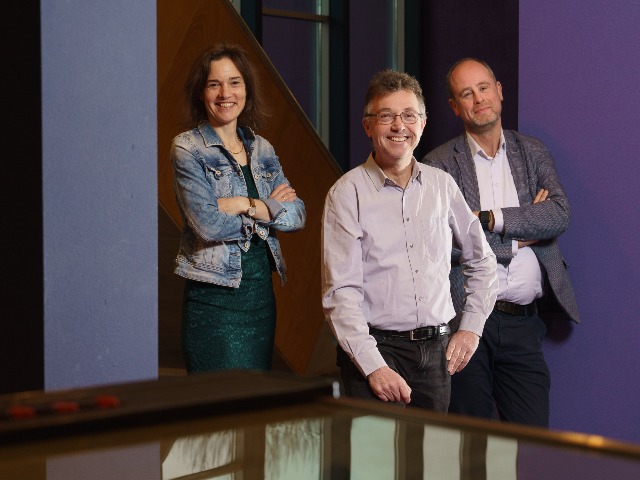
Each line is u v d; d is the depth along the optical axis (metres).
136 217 2.45
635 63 4.40
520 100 4.66
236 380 1.56
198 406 1.42
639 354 4.47
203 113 3.96
